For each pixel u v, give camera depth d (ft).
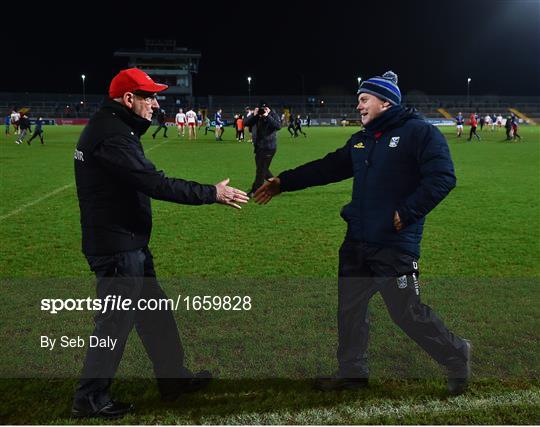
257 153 35.32
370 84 11.26
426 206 10.58
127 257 10.62
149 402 11.49
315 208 32.40
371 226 11.34
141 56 285.43
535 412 10.82
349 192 38.09
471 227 27.32
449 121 224.53
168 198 10.29
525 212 31.04
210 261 21.53
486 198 35.76
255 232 26.40
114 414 10.78
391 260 11.26
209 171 51.13
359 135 11.87
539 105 266.77
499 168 53.62
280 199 35.35
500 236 25.48
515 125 102.63
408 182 11.14
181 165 56.54
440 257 21.98
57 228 27.25
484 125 190.70
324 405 11.21
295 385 12.12
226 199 10.62
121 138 10.11
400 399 11.41
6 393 11.76
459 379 11.47
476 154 70.33
